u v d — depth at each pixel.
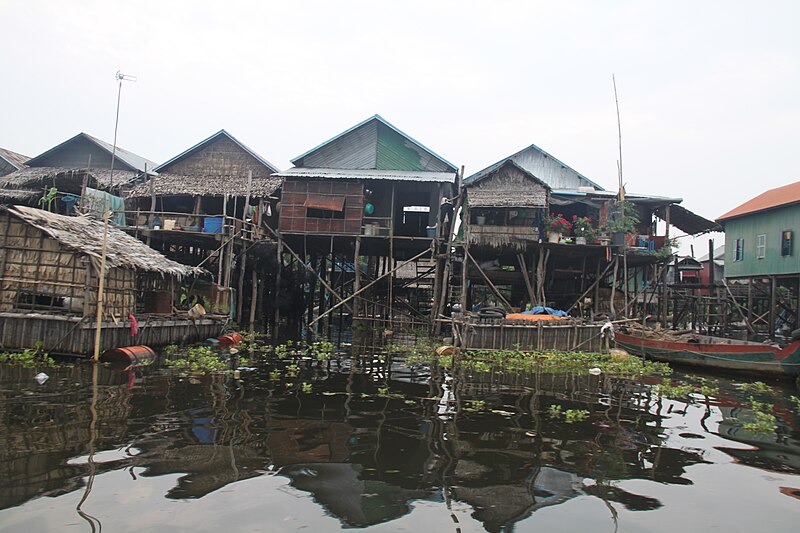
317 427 7.25
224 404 8.37
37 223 12.67
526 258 23.62
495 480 5.54
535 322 16.89
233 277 26.03
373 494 5.04
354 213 22.92
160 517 4.31
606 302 23.75
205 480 5.17
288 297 27.12
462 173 21.23
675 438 7.51
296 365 12.83
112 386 9.38
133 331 13.32
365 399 9.21
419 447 6.53
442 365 13.83
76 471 5.25
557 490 5.33
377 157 25.56
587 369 14.20
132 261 13.74
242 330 21.56
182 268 17.16
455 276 23.48
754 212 25.17
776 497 5.35
